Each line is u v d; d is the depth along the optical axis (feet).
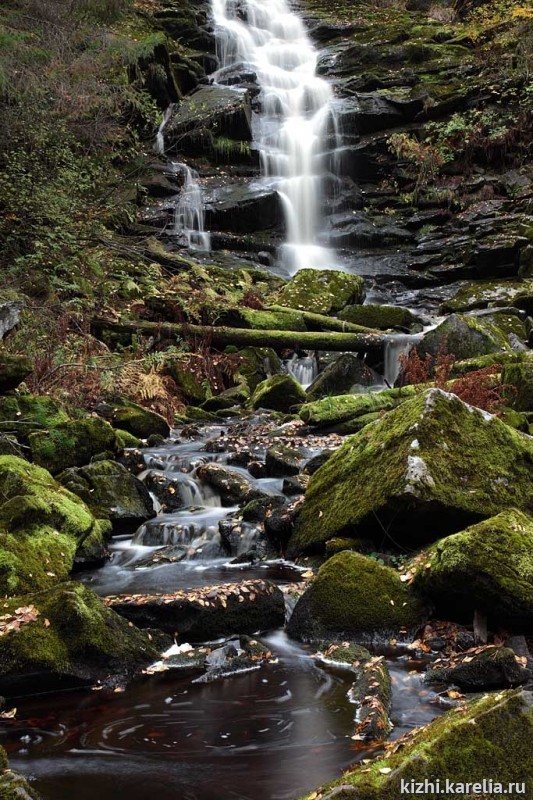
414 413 18.51
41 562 17.46
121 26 72.13
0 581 16.34
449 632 14.80
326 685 13.15
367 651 14.26
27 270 39.40
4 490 19.67
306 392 37.27
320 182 65.87
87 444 25.00
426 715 11.99
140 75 59.77
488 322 38.63
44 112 43.86
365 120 70.69
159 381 36.01
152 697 12.84
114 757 10.95
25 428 25.66
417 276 58.39
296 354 43.47
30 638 13.16
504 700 8.82
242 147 66.74
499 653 12.91
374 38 83.61
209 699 12.72
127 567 19.77
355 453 19.88
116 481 23.07
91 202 48.06
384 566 16.01
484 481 17.74
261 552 20.24
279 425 31.58
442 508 17.04
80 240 44.62
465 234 61.57
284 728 11.66
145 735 11.57
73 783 10.29
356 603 15.29
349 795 7.91
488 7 81.46
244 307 42.55
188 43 79.61
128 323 40.27
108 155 51.62
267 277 51.93
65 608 13.69
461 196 65.16
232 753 10.98
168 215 57.77
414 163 67.21
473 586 14.29
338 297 47.09
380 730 11.33
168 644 14.69
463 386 26.11
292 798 9.80
